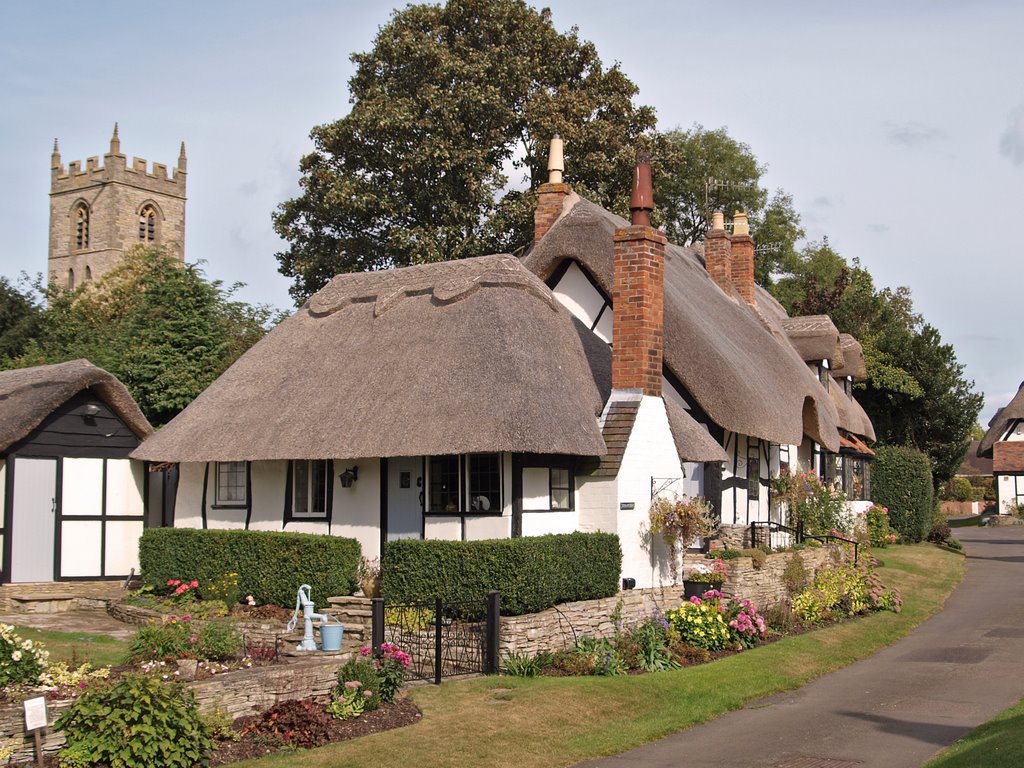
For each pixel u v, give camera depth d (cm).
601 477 1830
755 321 3119
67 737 1029
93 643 1678
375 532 1917
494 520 1739
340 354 2089
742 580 2064
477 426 1705
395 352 1991
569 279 2400
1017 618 2323
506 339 1866
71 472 2191
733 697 1505
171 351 2945
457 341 1912
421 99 3584
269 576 1853
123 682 1056
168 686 1091
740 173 5550
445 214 3609
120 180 8506
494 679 1462
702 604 1844
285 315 3703
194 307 3038
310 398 2008
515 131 3788
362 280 2328
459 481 1795
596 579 1716
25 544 2108
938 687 1617
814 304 5172
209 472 2164
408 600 1642
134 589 2175
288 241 3856
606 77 4062
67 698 1103
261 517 2075
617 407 1884
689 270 2988
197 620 1784
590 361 2019
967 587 2922
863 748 1232
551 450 1683
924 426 4853
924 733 1305
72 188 8706
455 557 1602
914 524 4147
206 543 1959
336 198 3547
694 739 1289
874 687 1627
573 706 1352
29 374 2308
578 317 2377
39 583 2109
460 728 1232
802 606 2180
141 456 2106
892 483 4200
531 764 1141
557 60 3988
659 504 1903
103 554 2227
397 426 1802
